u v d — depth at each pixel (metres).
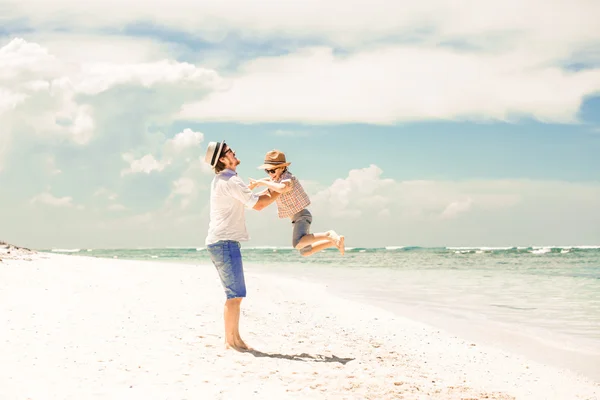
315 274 17.67
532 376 5.23
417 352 6.05
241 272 5.52
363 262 31.36
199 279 10.26
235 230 5.47
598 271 21.14
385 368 5.13
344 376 4.70
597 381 5.09
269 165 5.78
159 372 4.43
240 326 6.73
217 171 5.56
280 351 5.52
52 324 5.82
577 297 11.18
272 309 8.37
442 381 4.83
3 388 3.80
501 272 20.50
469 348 6.34
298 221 5.99
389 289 12.71
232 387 4.15
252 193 5.41
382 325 7.65
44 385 3.94
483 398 4.34
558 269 22.83
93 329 5.75
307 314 8.22
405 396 4.22
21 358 4.55
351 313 8.61
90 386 3.98
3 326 5.56
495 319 8.31
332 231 5.89
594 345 6.54
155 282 9.49
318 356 5.43
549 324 7.91
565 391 4.75
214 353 5.16
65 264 11.01
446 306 9.71
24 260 10.80
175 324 6.30
